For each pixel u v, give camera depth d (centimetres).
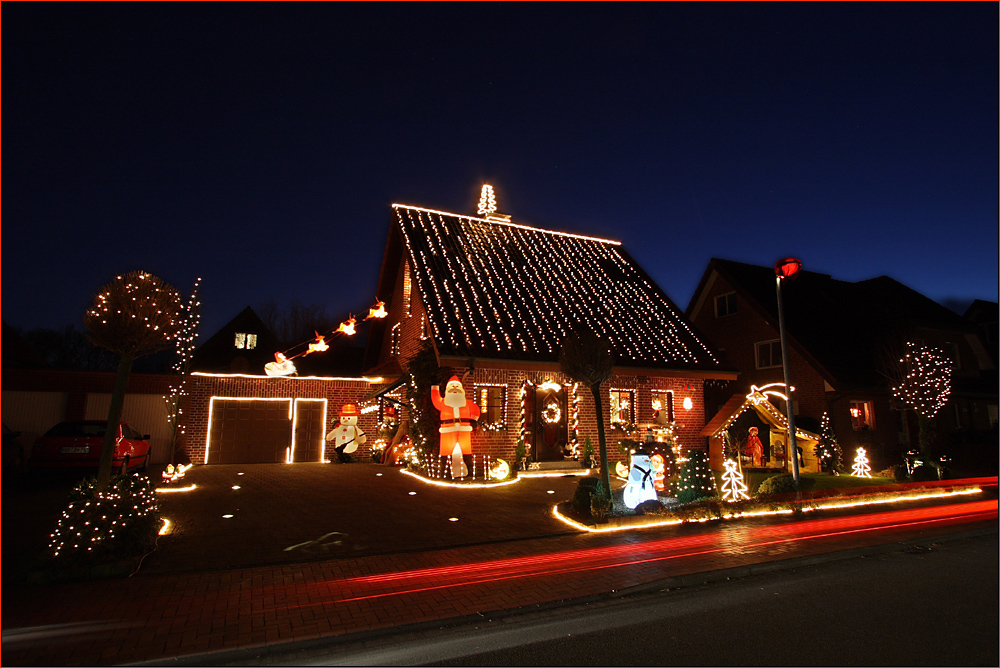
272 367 1947
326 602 602
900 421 2270
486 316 1639
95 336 781
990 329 2977
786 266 1270
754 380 2427
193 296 1625
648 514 1024
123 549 705
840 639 521
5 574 670
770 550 844
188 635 513
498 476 1477
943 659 477
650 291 2178
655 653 493
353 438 1936
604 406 1728
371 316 1952
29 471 1329
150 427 1825
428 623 554
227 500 1152
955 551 880
